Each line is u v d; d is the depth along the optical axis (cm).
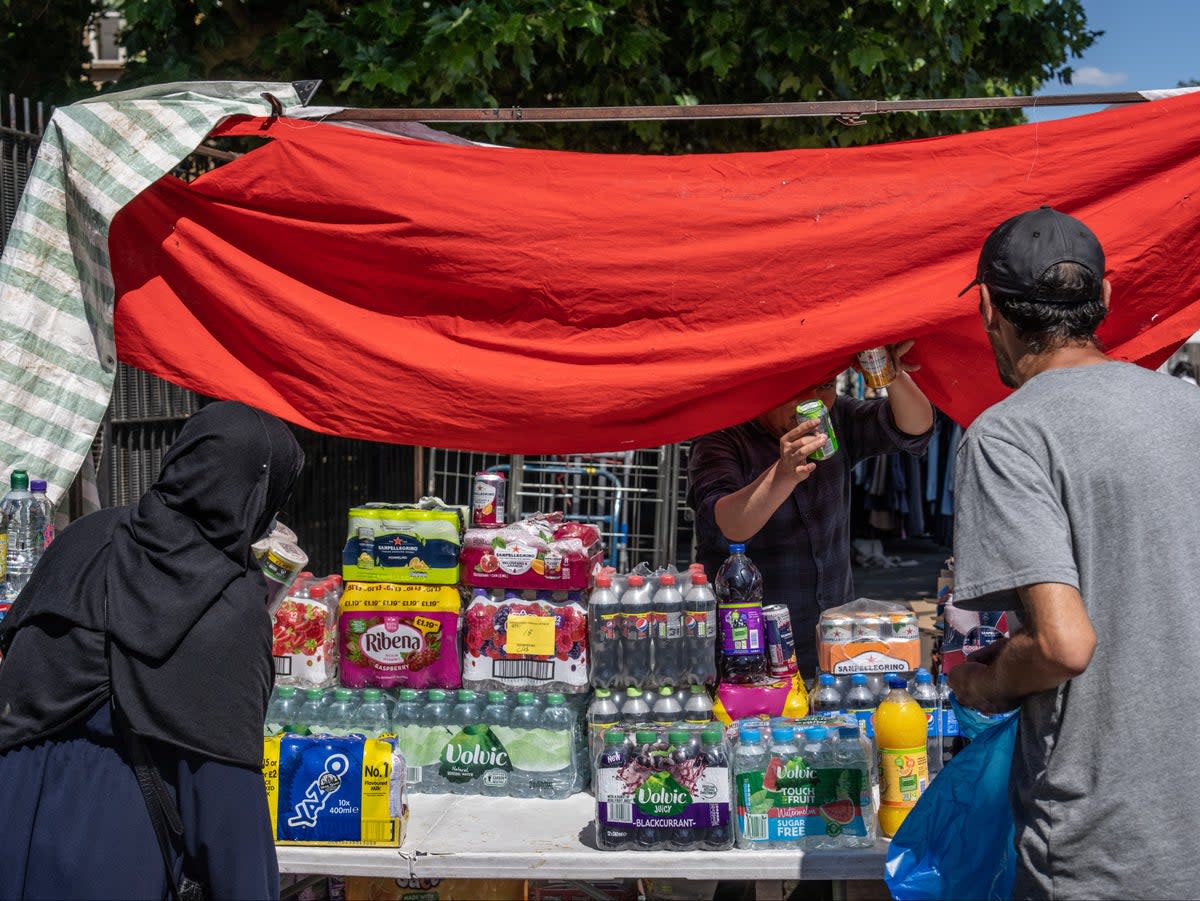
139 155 361
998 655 216
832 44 785
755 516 348
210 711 216
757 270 366
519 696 361
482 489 382
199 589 220
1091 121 360
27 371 354
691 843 306
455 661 371
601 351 370
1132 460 209
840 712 337
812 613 386
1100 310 226
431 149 385
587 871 304
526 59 725
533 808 345
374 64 718
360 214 377
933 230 360
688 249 370
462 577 377
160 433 618
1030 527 205
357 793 312
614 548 853
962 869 253
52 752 220
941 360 374
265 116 379
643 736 313
